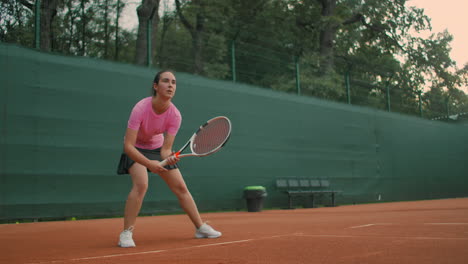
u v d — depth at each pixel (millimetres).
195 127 9836
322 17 18984
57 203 7641
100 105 8391
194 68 14266
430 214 7109
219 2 18891
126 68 8867
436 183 16969
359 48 23281
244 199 10516
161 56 13508
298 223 5719
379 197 14336
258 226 5285
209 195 9875
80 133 8062
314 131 12562
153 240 3791
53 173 7656
